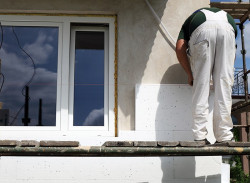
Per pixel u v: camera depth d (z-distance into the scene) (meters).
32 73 4.49
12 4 4.43
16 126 4.29
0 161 3.85
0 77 4.47
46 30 4.57
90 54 4.55
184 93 4.27
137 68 4.41
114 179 3.91
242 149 3.18
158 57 4.45
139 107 4.20
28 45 4.54
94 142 4.01
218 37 3.69
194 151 3.15
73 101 4.39
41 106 4.40
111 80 4.41
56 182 3.86
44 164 3.88
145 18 4.52
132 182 3.92
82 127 4.32
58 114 4.32
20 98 4.43
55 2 4.47
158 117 4.19
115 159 3.94
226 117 3.65
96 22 4.55
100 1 4.51
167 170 3.96
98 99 4.42
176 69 4.44
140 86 4.25
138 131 4.14
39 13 4.53
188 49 3.91
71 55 4.52
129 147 3.10
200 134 3.69
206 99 3.72
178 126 4.20
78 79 4.47
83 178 3.88
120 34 4.47
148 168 3.95
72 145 3.02
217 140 3.71
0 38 4.54
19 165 3.86
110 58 4.46
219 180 4.00
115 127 4.31
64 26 4.52
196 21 3.75
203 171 4.00
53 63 4.50
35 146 2.99
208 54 3.70
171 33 4.52
